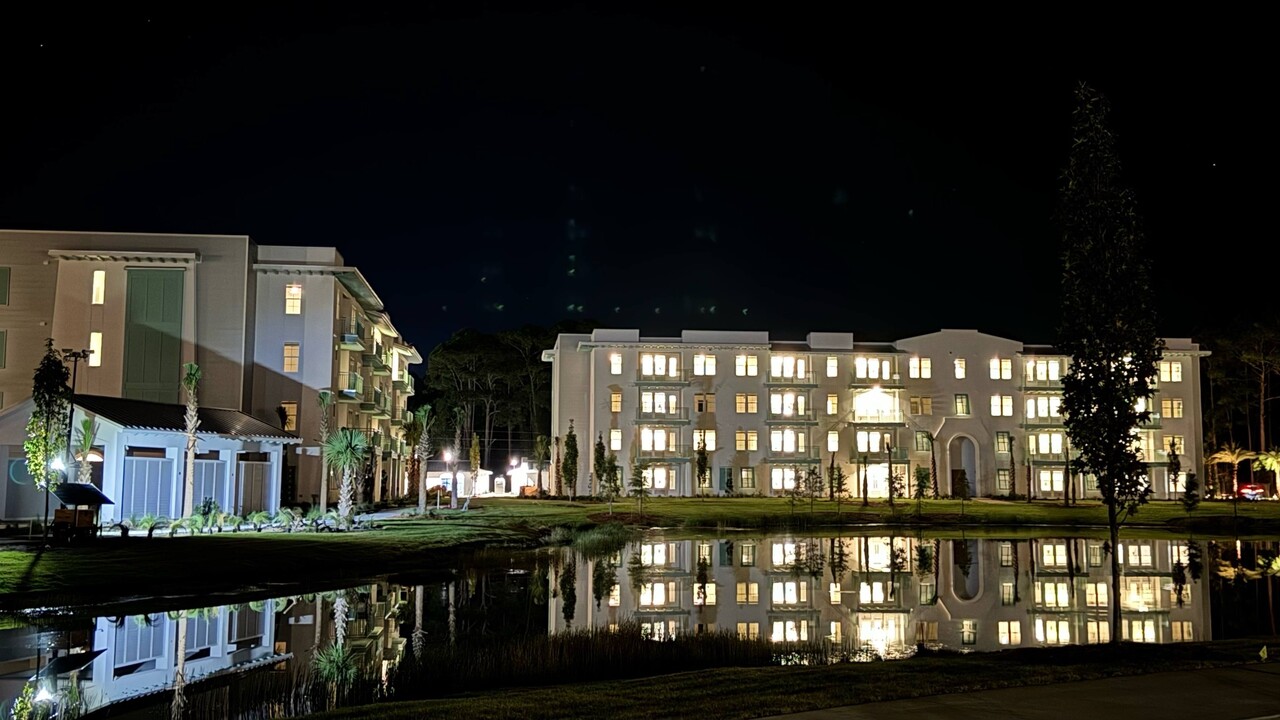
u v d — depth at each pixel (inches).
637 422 3002.0
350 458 1724.9
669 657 695.7
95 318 2090.3
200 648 762.2
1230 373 3511.3
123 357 2086.6
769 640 790.5
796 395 3083.2
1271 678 505.4
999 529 2182.6
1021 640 840.9
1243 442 3629.4
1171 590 1174.3
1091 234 620.7
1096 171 624.4
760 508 2519.7
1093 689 479.5
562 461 3122.5
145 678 650.8
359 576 1229.1
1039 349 3193.9
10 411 1533.0
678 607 1029.2
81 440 1471.5
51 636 800.3
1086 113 631.8
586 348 3107.8
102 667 687.1
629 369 3038.9
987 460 3102.9
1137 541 1875.0
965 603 1062.4
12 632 816.3
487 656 677.3
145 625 853.8
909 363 3142.2
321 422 2084.2
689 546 1750.7
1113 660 565.9
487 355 4065.0
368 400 2613.2
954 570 1375.5
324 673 667.4
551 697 486.9
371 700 576.4
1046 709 437.1
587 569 1369.3
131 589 1027.9
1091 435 621.3
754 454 3036.4
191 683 633.6
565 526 2012.8
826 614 987.9
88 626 844.6
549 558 1509.6
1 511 1546.5
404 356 3587.6
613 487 2625.5
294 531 1619.1
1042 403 3154.5
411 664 659.4
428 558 1429.6
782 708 444.5
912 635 866.1
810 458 3024.1
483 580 1233.4
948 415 3117.6
